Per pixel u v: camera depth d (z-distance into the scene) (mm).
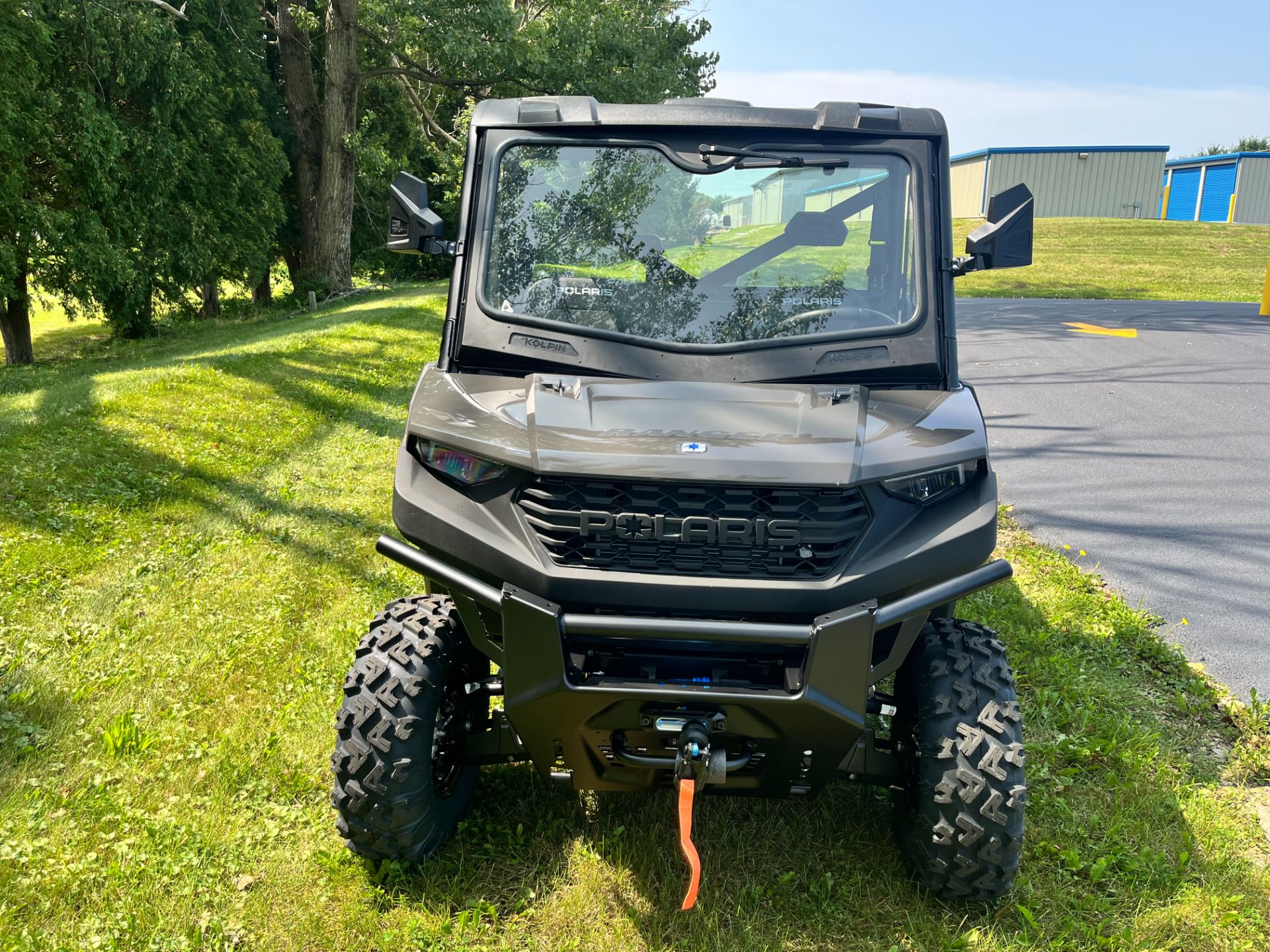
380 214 40031
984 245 3518
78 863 3305
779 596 2785
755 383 3387
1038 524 7242
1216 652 5094
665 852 3434
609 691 2777
